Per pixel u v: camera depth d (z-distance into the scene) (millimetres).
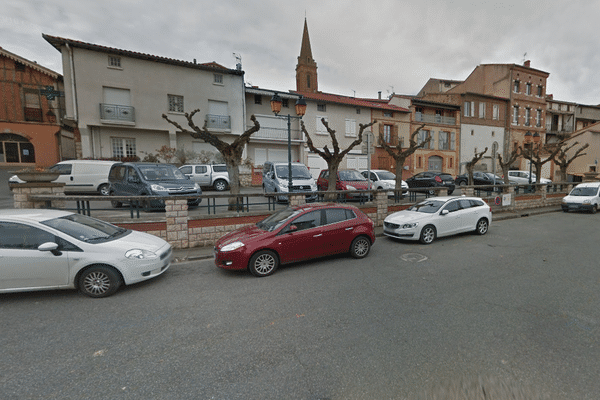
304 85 51875
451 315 4105
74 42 17719
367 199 11180
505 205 14805
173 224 7824
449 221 9039
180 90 20781
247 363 3074
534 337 3521
